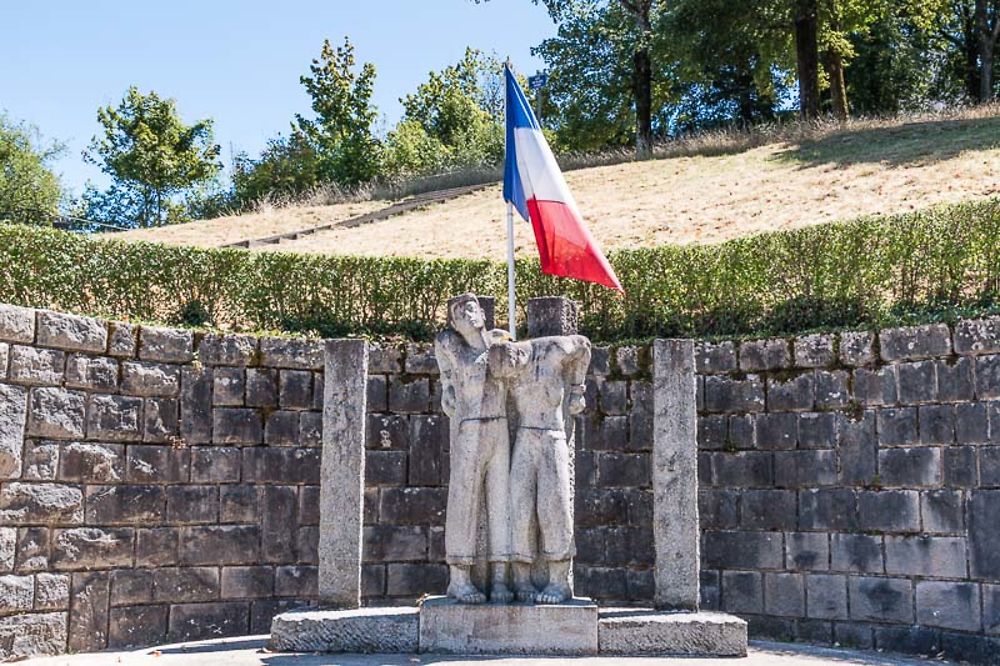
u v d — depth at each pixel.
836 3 33.44
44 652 10.05
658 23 36.44
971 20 43.16
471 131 57.44
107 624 10.58
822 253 12.69
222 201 51.56
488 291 13.66
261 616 11.34
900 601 10.62
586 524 12.09
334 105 50.94
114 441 10.91
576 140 46.16
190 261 12.77
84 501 10.59
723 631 9.20
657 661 8.82
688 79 37.81
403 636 9.30
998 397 10.35
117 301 12.36
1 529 9.89
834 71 34.91
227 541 11.34
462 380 9.65
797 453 11.50
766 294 13.00
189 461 11.31
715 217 19.06
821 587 11.11
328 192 33.03
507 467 9.55
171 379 11.37
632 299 13.45
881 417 11.07
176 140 51.38
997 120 24.48
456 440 9.60
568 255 10.61
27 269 11.68
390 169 49.12
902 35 42.50
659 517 10.02
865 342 11.30
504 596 9.38
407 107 62.78
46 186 46.06
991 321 10.52
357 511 10.21
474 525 9.46
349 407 10.38
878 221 12.52
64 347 10.64
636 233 18.70
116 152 50.72
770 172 23.28
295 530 11.63
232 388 11.64
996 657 9.88
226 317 12.93
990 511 10.20
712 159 27.09
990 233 11.91
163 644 10.70
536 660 8.81
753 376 11.90
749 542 11.59
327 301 13.28
